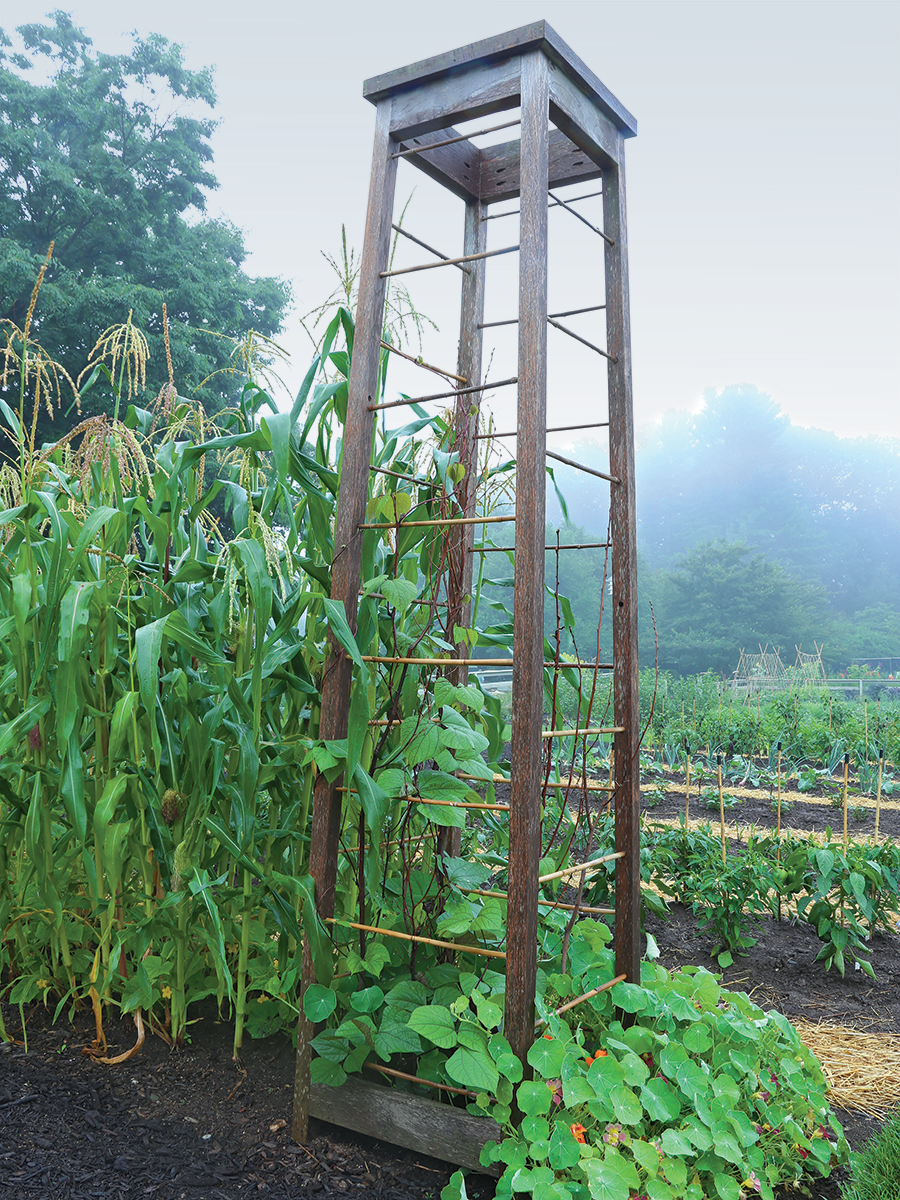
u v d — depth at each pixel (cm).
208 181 1636
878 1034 276
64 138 1458
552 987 207
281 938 228
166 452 231
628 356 225
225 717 224
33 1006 255
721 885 343
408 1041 185
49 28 1592
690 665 4009
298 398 214
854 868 338
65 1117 196
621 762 222
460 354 256
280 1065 225
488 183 258
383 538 237
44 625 208
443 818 194
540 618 174
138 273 1422
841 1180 191
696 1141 169
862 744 859
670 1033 203
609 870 321
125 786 208
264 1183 176
